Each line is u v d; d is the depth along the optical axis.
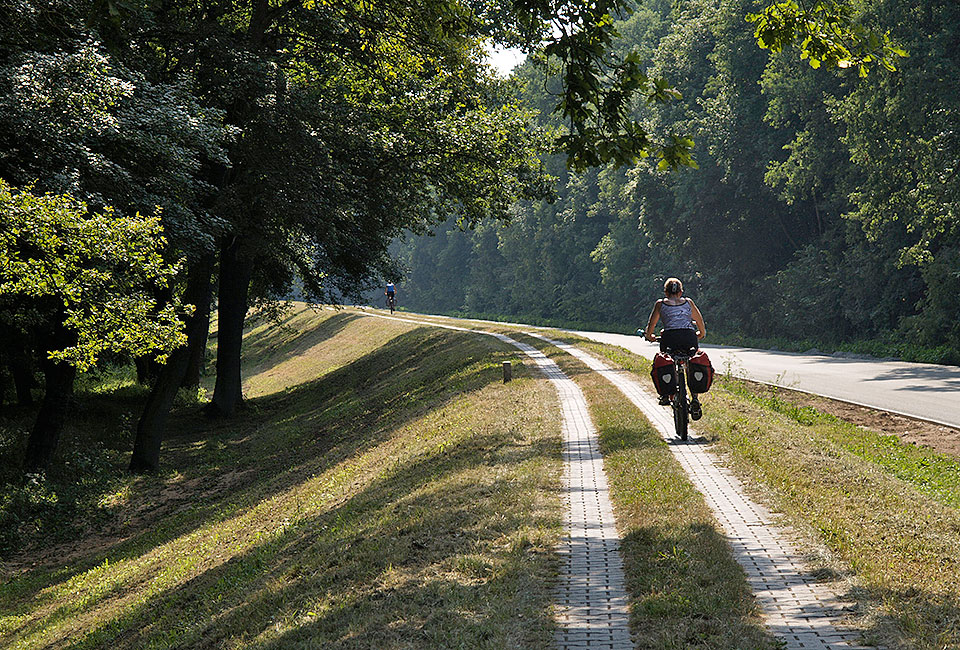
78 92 13.41
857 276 39.47
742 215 49.22
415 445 14.97
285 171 21.14
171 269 13.28
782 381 20.88
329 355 58.19
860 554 5.83
